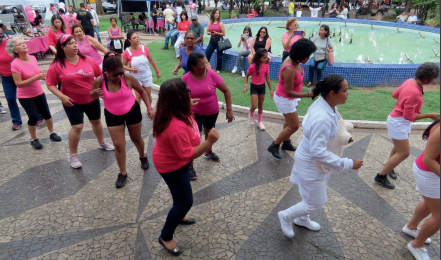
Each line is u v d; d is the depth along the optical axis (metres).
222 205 3.54
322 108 2.37
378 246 2.93
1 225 3.22
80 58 4.02
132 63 5.55
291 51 3.81
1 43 5.07
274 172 4.22
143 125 5.81
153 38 15.53
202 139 5.16
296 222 3.16
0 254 2.84
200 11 28.14
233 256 2.81
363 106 6.38
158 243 2.97
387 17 24.80
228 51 9.30
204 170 4.27
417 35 15.59
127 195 3.74
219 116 6.17
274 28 18.16
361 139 5.18
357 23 19.44
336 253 2.85
